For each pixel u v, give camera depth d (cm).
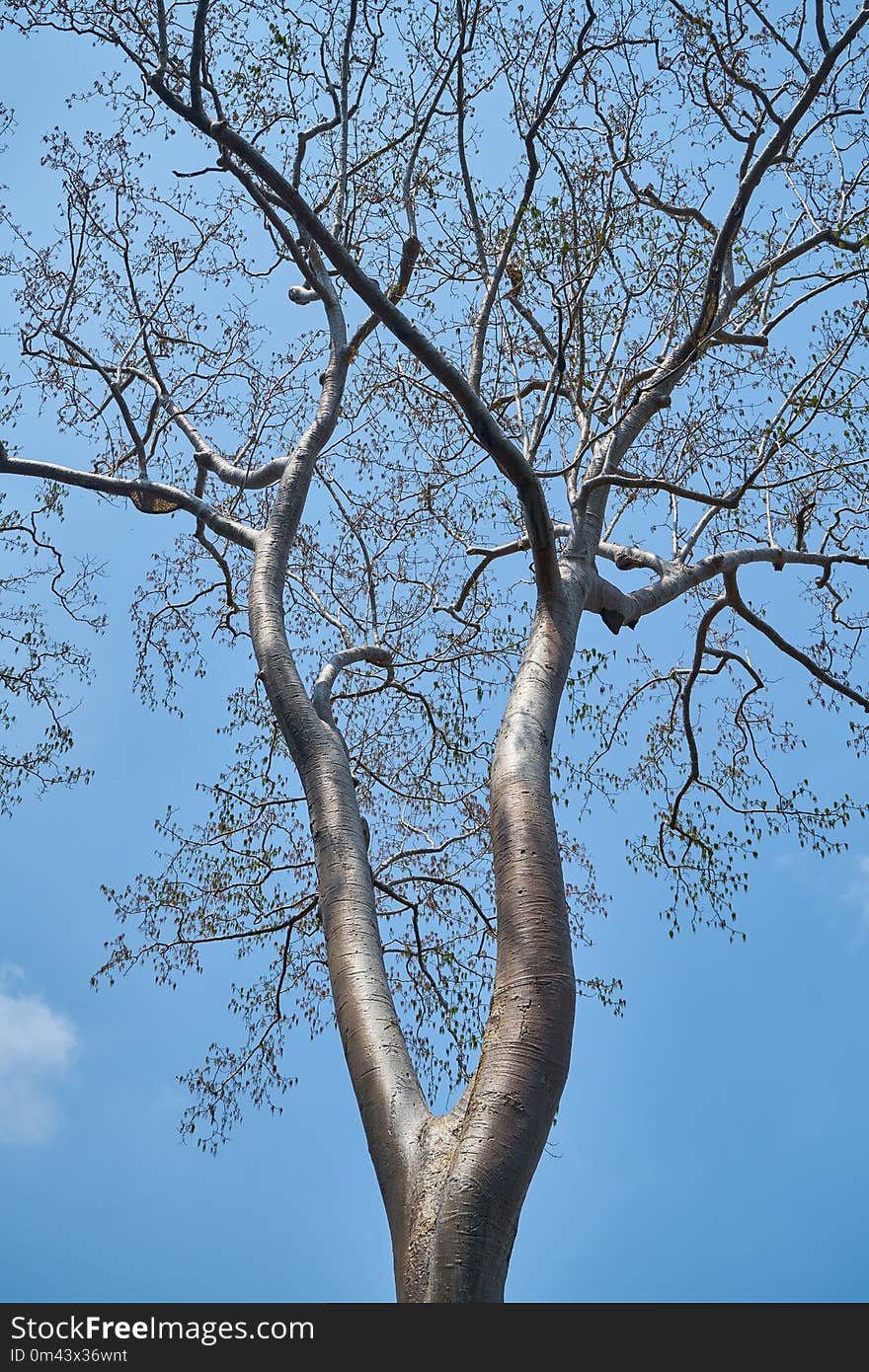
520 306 1134
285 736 851
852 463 1136
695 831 1152
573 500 962
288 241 1054
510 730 754
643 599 1027
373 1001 668
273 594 945
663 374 987
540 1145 561
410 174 1126
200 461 1223
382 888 1138
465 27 1027
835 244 1112
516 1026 589
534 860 659
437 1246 522
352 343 1179
